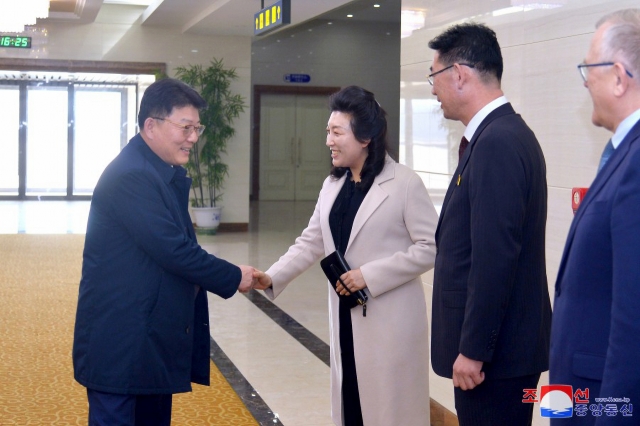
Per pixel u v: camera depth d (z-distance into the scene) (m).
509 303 2.15
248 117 12.84
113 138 17.50
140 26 12.55
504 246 2.05
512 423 2.20
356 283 2.71
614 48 1.67
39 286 7.62
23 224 12.96
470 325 2.09
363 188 2.79
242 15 10.33
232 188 12.88
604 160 1.78
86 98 17.28
